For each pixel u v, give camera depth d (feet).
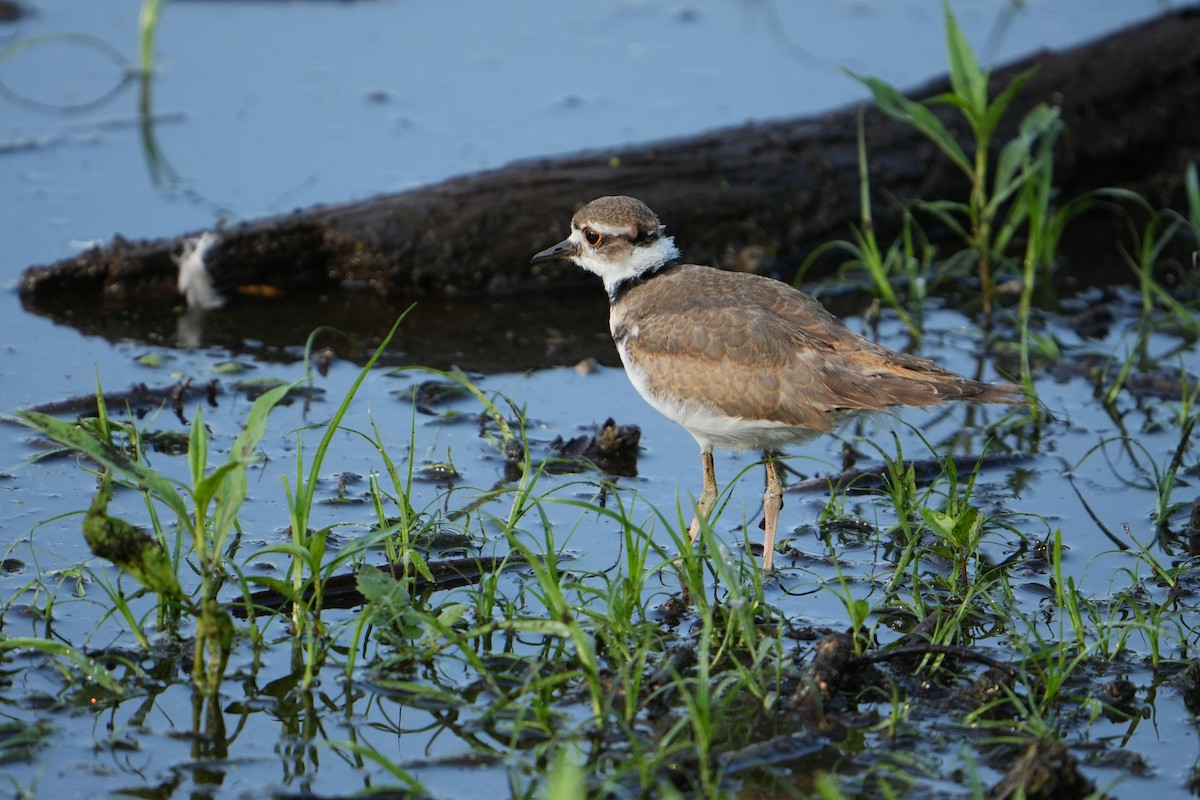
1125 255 54.80
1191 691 28.60
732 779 25.64
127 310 47.93
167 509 35.22
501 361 45.80
